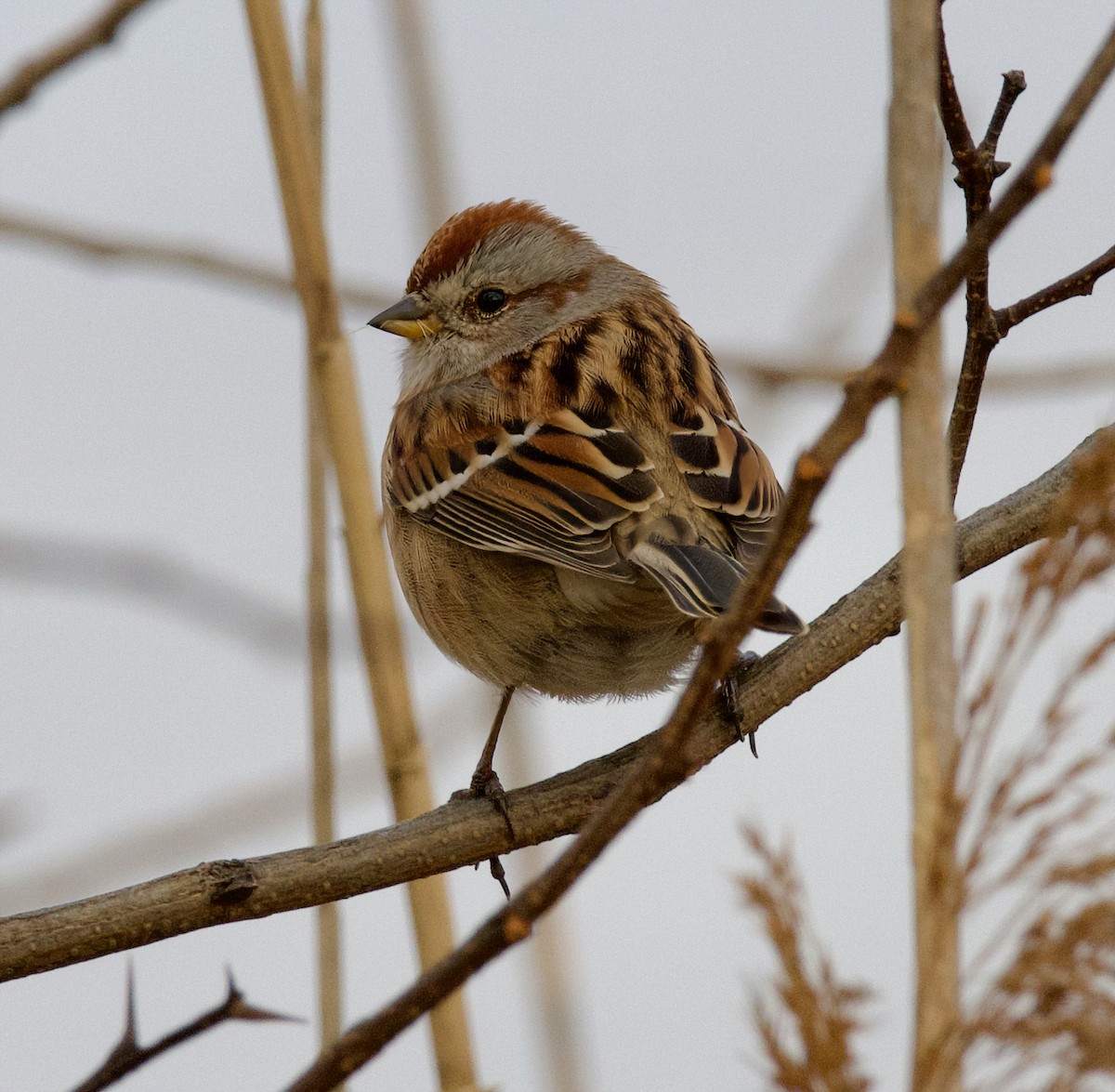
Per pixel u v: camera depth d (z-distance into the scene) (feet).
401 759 23.66
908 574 14.48
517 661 28.14
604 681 28.14
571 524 26.18
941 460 14.69
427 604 28.94
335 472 24.40
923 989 12.17
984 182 20.86
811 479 13.94
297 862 21.70
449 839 22.88
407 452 29.25
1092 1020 11.20
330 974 24.20
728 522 26.89
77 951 20.20
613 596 26.08
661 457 27.09
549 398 28.25
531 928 15.58
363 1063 16.06
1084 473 11.81
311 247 24.90
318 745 24.41
